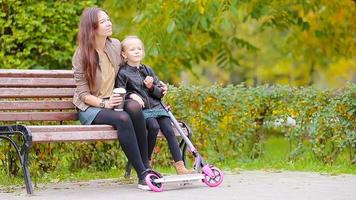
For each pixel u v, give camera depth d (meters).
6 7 20.66
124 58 14.88
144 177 13.68
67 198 13.02
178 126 14.48
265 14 27.95
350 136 17.61
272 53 44.78
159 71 28.91
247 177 15.76
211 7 23.30
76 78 14.56
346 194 13.18
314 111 18.11
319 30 31.52
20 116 14.94
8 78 14.95
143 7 25.58
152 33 24.55
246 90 18.89
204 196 12.96
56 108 15.34
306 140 18.44
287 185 14.41
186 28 25.72
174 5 24.33
